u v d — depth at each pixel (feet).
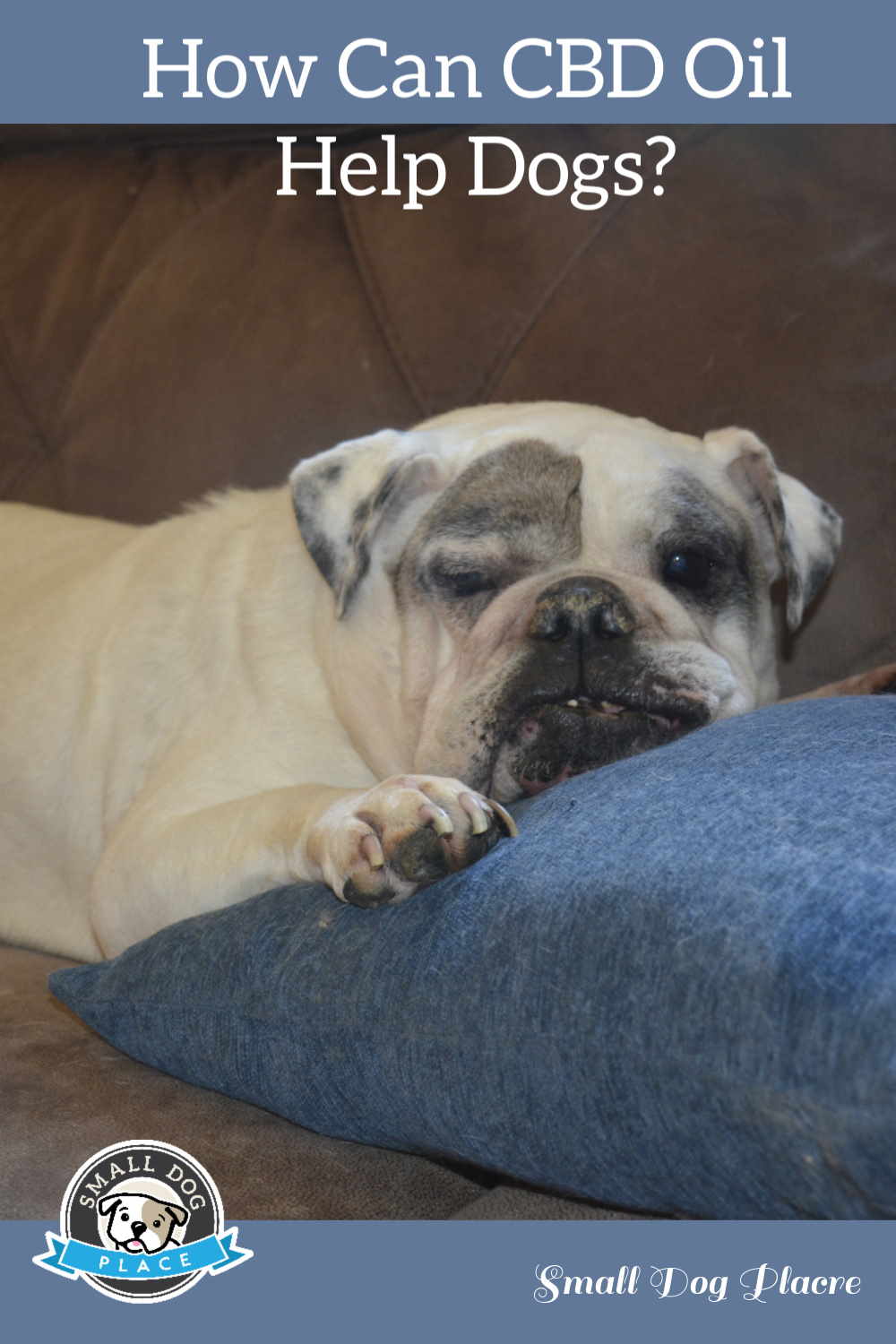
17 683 6.51
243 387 7.66
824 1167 2.87
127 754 6.07
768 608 5.62
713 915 3.18
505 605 4.99
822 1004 2.89
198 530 6.48
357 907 4.05
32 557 7.16
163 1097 4.26
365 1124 3.86
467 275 7.27
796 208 6.68
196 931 4.44
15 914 6.48
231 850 4.82
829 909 3.06
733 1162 3.04
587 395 6.82
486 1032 3.45
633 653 4.73
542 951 3.44
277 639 5.77
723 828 3.48
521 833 3.92
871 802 3.43
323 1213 3.73
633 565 5.21
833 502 6.26
